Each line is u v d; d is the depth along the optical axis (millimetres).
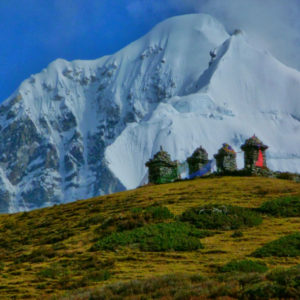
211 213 156750
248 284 86312
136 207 185375
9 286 114500
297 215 159625
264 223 152875
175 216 161750
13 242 171000
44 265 131625
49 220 195875
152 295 88688
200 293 85000
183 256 124125
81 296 94125
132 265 120375
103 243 140750
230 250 125750
